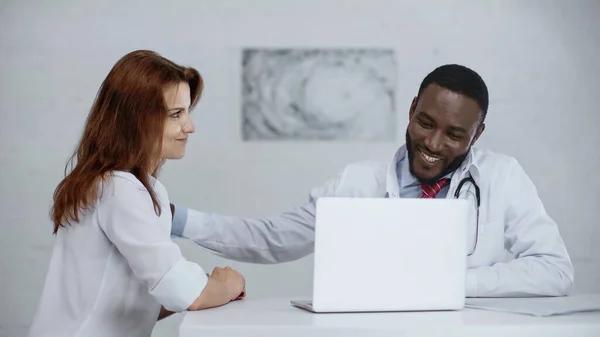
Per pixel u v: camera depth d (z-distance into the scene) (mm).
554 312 1323
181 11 2910
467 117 2125
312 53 2904
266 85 2910
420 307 1362
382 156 2912
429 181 2186
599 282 2939
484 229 2076
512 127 2936
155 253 1358
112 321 1444
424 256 1361
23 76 2881
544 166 2939
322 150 2914
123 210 1392
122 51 2902
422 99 2170
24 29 2885
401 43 2918
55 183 2887
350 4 2910
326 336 1188
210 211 2910
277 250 2336
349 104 2906
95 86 2898
